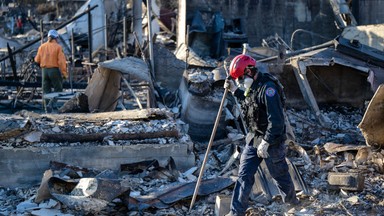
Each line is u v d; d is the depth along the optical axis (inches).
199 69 454.6
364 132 315.6
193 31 764.6
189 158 307.9
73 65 700.0
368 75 429.1
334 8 760.3
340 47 449.1
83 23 1064.2
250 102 227.0
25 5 1903.3
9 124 300.5
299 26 794.8
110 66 416.5
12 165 292.0
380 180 292.4
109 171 281.7
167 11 1235.2
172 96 442.0
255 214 251.8
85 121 323.0
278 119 219.9
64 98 466.0
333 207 258.2
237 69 226.7
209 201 266.7
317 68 450.6
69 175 283.0
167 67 488.7
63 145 298.8
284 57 435.8
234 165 308.7
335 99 455.8
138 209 256.1
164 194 265.9
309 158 319.9
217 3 784.9
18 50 634.2
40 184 283.1
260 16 793.6
